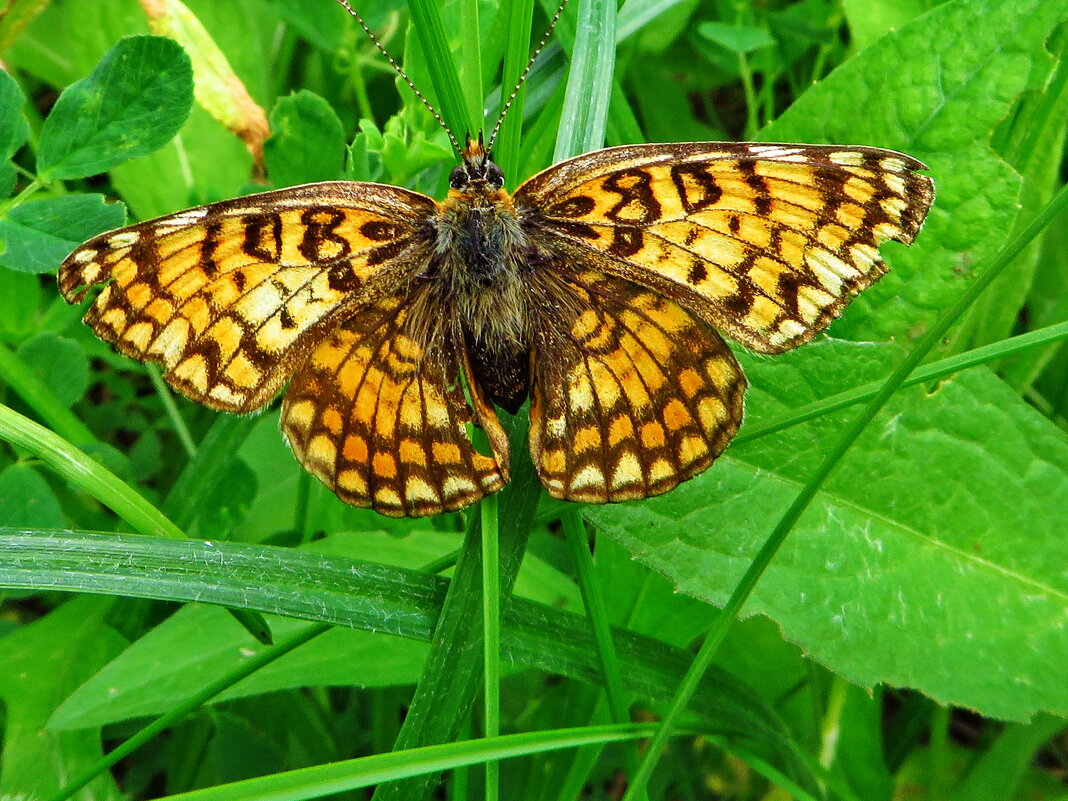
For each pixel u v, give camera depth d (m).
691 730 0.06
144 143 0.07
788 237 0.06
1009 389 0.07
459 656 0.06
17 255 0.06
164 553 0.06
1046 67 0.07
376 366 0.06
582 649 0.06
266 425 0.09
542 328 0.06
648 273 0.06
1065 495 0.07
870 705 0.08
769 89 0.09
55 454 0.06
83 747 0.07
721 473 0.07
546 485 0.06
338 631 0.07
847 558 0.07
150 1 0.08
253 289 0.06
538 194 0.06
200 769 0.08
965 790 0.07
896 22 0.08
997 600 0.07
